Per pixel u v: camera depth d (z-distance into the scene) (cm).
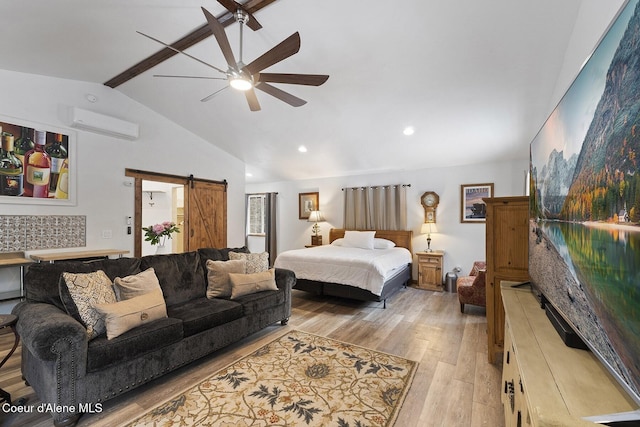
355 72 318
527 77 294
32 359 200
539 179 179
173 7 244
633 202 77
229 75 233
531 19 232
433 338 310
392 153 505
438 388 219
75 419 179
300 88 354
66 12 241
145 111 462
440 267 510
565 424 68
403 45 275
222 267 319
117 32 275
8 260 324
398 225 581
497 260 256
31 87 353
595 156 101
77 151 390
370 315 386
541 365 110
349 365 252
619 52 86
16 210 341
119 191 432
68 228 381
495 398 207
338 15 247
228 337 274
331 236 646
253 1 229
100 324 208
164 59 330
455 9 231
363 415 189
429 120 394
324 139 486
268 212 757
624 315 82
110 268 254
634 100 77
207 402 202
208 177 558
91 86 400
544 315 166
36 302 216
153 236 380
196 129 516
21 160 345
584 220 110
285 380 228
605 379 100
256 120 455
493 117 372
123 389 199
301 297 475
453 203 537
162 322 227
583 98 112
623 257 82
